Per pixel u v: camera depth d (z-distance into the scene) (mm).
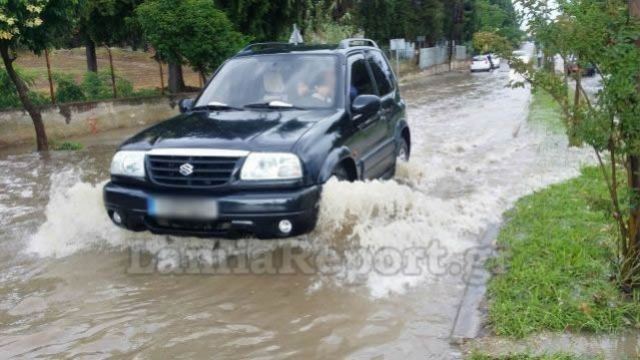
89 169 10180
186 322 4227
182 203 4930
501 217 6238
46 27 11906
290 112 5871
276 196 4848
